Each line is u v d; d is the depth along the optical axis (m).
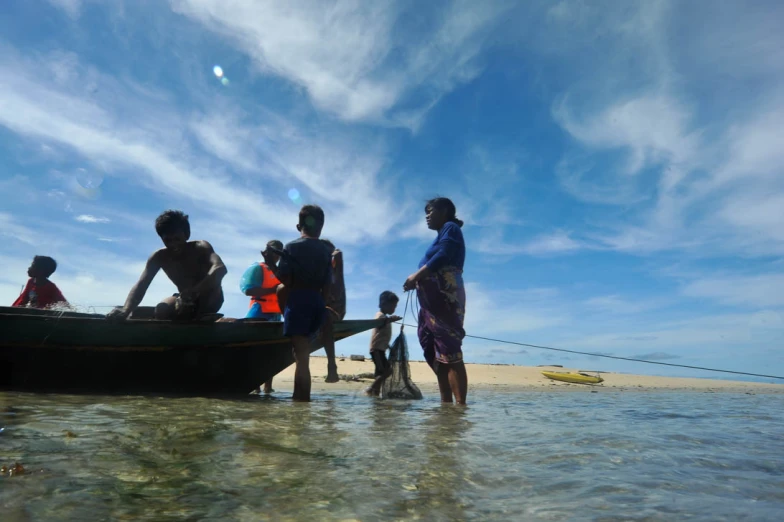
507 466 2.17
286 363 5.70
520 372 15.05
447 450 2.43
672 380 17.95
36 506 1.47
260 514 1.48
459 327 5.05
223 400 4.44
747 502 1.76
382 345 7.02
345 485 1.78
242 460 2.07
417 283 5.28
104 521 1.39
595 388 11.88
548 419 4.09
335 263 5.75
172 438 2.41
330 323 5.08
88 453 2.06
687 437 3.28
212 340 5.28
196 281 5.46
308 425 2.98
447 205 5.38
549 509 1.62
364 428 2.99
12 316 4.70
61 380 4.97
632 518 1.55
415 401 5.60
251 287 6.35
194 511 1.49
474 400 6.54
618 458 2.45
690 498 1.79
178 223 5.20
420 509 1.58
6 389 4.70
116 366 5.09
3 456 1.96
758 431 3.76
